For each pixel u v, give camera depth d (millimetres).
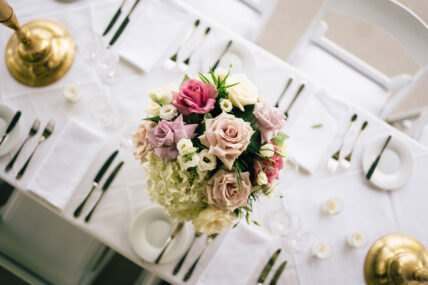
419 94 1445
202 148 701
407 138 1259
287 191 1218
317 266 1171
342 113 1254
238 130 634
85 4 1252
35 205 1756
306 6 1332
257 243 1158
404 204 1235
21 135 1178
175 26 1262
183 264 1131
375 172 1233
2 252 1490
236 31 1690
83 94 1215
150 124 730
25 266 1531
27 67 1188
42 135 1179
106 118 1186
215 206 702
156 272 1120
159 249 1111
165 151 654
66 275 1678
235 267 1142
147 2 1266
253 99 715
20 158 1160
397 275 1112
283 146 791
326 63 1658
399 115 1567
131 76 1234
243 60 1237
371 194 1237
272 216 1177
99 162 1176
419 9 1794
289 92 1263
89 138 1172
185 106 665
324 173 1236
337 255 1191
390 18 1237
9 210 1739
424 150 1255
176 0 1271
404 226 1224
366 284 1169
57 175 1146
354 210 1228
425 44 1225
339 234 1210
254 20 1706
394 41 1983
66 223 1757
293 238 1167
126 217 1152
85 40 1177
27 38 1126
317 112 1253
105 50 1170
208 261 1144
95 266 1731
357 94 1631
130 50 1234
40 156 1170
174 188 682
